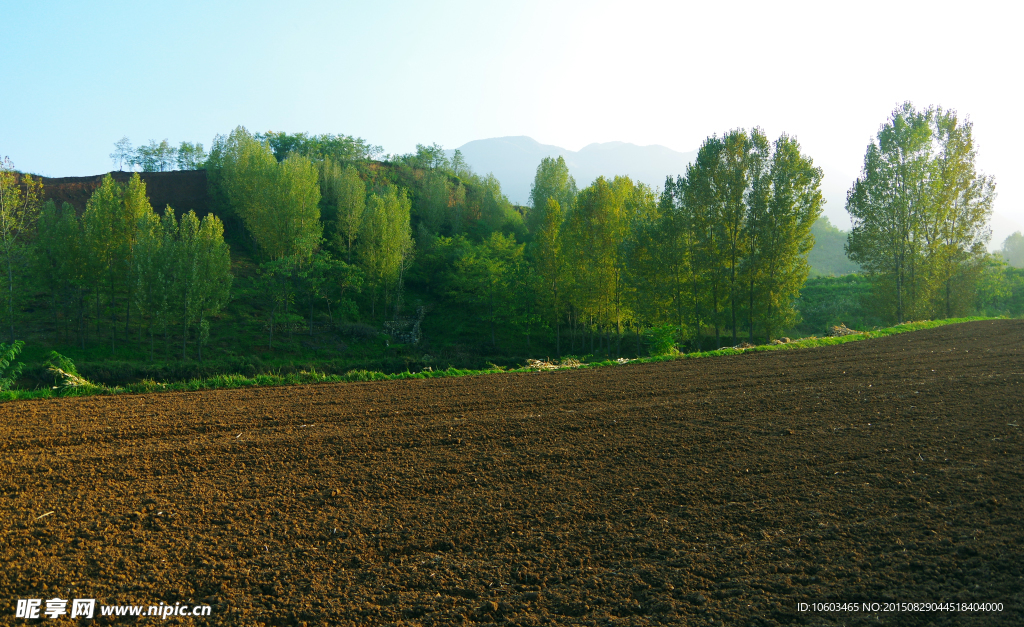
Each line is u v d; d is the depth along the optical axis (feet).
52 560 14.62
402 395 35.60
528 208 305.12
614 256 126.62
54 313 132.46
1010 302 154.10
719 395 35.32
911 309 116.57
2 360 40.06
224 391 36.60
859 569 14.46
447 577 14.29
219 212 226.58
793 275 102.99
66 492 19.11
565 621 12.50
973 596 13.10
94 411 30.22
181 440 25.31
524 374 44.68
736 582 13.96
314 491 19.66
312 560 15.03
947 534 16.15
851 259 122.52
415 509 18.26
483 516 17.79
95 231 133.28
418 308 189.16
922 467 21.61
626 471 21.76
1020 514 17.25
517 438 26.18
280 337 150.41
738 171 105.81
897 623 12.21
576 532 16.69
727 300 109.70
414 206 270.67
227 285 136.87
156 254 127.44
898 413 29.86
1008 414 29.01
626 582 14.05
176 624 12.19
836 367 45.09
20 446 23.94
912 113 115.44
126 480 20.36
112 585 13.58
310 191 171.83
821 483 20.26
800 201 103.04
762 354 55.31
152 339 127.44
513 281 163.53
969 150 113.80
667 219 111.14
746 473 21.43
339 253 203.10
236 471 21.48
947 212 115.55
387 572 14.49
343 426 28.04
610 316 132.16
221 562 14.78
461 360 147.54
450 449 24.52
